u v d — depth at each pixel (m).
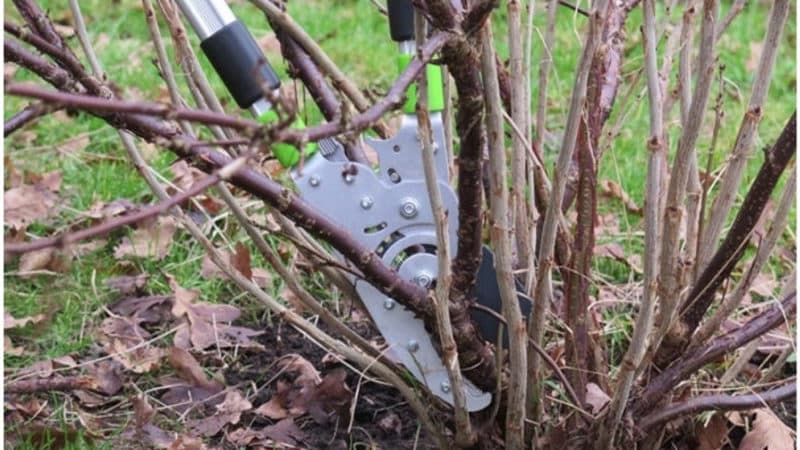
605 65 1.22
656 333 1.06
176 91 1.14
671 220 1.03
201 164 0.99
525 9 1.26
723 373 1.32
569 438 1.11
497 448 1.14
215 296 1.47
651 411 1.12
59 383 1.30
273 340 1.41
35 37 0.98
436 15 0.95
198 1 1.02
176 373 1.34
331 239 1.03
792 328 1.31
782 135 1.04
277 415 1.28
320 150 1.08
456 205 1.07
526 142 1.08
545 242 1.04
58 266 1.51
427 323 1.07
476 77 0.98
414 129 1.06
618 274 1.53
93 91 1.00
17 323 1.42
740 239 1.08
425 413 1.14
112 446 1.24
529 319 1.08
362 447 1.25
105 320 1.42
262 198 1.01
